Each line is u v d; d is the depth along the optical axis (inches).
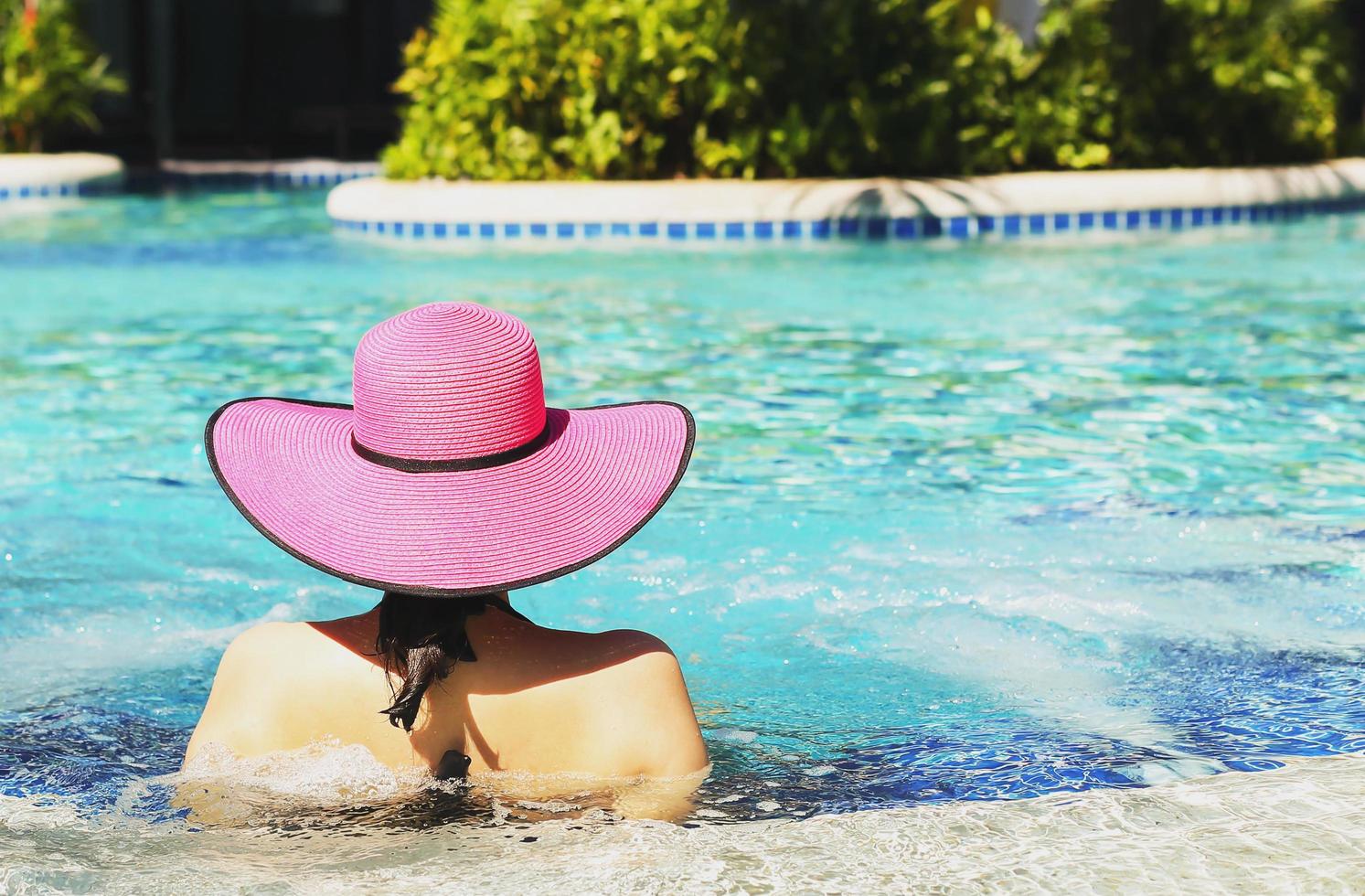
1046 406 216.8
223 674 87.6
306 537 78.8
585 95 470.3
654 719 85.0
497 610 86.3
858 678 117.8
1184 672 118.2
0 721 110.1
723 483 177.8
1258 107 534.0
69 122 724.0
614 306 313.6
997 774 96.0
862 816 83.6
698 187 449.7
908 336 275.1
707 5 473.4
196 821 84.5
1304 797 85.4
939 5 493.7
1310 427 201.3
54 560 151.6
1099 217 461.4
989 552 150.7
